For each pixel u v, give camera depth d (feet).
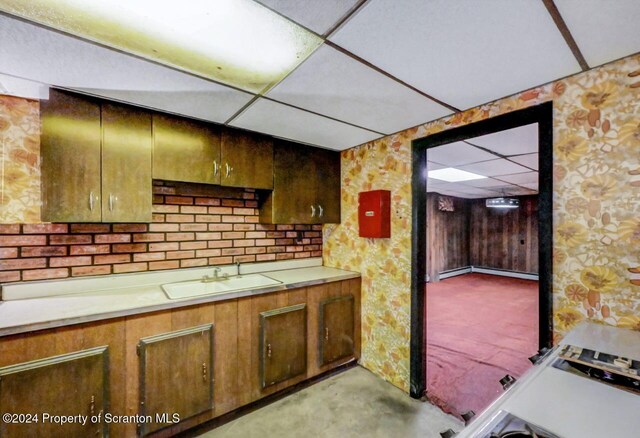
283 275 8.96
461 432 2.52
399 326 8.14
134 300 6.07
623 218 4.48
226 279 8.49
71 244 6.63
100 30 3.79
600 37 3.93
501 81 5.20
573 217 4.96
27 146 6.20
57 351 4.97
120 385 5.49
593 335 4.26
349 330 9.02
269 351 7.34
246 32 3.84
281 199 8.67
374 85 5.35
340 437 6.33
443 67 4.73
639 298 4.35
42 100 5.46
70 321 5.02
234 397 6.84
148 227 7.52
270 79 5.13
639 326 4.35
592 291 4.76
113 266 7.11
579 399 2.92
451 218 26.25
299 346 7.90
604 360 3.51
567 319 5.00
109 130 6.07
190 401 6.19
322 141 8.95
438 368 9.31
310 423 6.75
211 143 7.37
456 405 7.40
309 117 6.96
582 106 4.88
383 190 8.35
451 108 6.43
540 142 5.39
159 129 6.64
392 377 8.33
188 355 6.17
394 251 8.27
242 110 6.53
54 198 5.55
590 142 4.79
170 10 3.43
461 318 14.58
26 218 6.20
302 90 5.55
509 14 3.49
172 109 6.50
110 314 5.37
